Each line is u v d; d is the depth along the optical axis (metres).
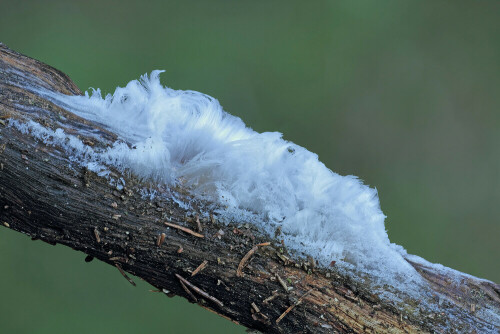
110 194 0.54
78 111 0.55
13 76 0.55
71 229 0.54
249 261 0.55
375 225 0.55
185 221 0.54
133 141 0.55
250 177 0.55
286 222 0.55
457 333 0.55
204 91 1.21
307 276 0.55
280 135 0.56
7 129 0.54
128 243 0.54
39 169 0.54
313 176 0.55
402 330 0.55
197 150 0.56
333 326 0.55
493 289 0.55
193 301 0.55
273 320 0.55
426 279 0.55
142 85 0.56
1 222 0.54
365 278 0.55
